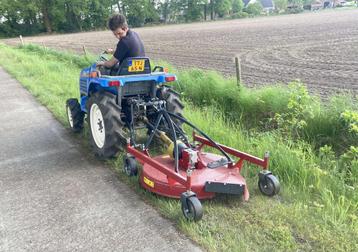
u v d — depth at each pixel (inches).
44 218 151.5
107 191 172.2
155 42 1212.5
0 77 535.8
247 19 3105.3
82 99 241.6
